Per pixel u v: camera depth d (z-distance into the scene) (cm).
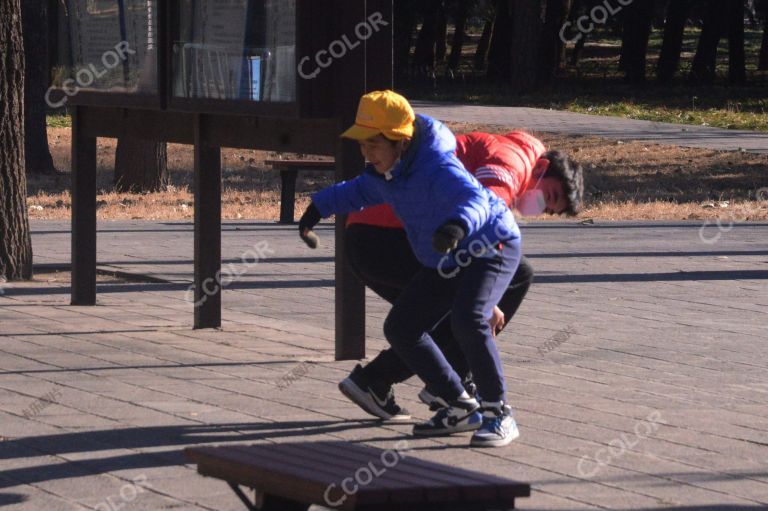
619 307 2678
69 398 1775
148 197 5619
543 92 12462
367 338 2328
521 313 2595
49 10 2752
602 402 1783
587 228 4328
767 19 16475
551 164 1580
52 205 5228
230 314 2602
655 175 6438
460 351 1673
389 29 2073
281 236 4022
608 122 9062
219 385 1878
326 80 2045
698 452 1516
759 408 1759
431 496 970
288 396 1805
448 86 13638
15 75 3003
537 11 12481
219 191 2414
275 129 2212
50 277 3147
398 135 1462
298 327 2456
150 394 1806
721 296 2842
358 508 966
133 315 2569
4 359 2064
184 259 3453
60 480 1369
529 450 1516
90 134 2684
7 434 1566
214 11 2264
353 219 1725
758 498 1330
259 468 1037
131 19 2484
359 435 1583
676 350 2195
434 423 1574
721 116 9938
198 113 2364
